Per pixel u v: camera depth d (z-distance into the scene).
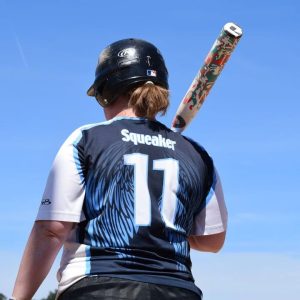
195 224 3.53
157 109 3.42
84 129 3.31
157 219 3.14
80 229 3.17
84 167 3.21
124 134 3.31
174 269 3.12
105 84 3.55
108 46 3.63
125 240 3.08
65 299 3.07
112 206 3.13
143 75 3.50
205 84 4.14
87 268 3.04
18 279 3.18
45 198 3.17
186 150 3.44
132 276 3.01
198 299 3.19
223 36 3.98
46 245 3.14
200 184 3.42
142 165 3.24
